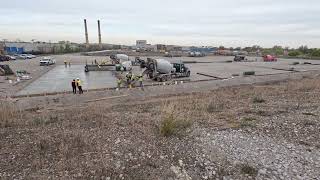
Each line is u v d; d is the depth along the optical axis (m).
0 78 37.84
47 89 29.81
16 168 7.08
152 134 9.94
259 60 84.81
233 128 11.67
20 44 138.75
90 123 11.52
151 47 159.00
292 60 89.06
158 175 6.99
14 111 14.91
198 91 28.97
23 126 11.12
